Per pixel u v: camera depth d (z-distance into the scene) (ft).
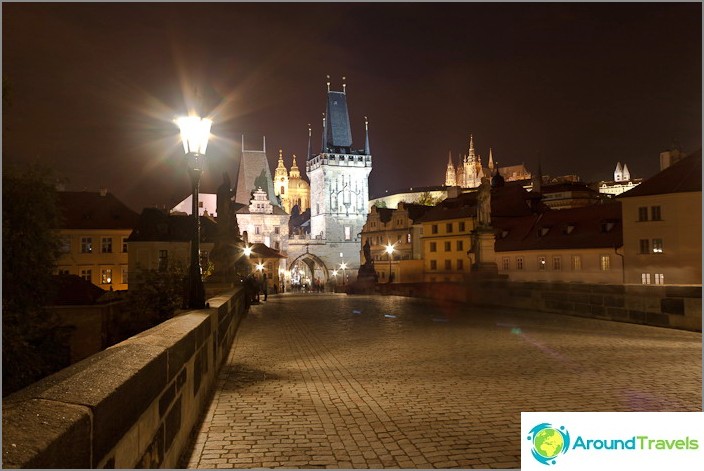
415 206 334.85
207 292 85.15
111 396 11.26
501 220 254.47
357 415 26.50
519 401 28.50
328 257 436.76
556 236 217.77
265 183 453.58
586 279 200.95
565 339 51.44
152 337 19.40
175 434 19.08
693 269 169.17
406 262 291.17
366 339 55.16
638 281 181.27
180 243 248.73
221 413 27.07
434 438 22.90
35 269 82.53
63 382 11.55
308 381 34.88
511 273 229.25
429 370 37.63
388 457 20.81
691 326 56.90
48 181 84.84
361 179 453.99
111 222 255.91
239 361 43.37
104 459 10.78
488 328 61.82
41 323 86.63
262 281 180.86
